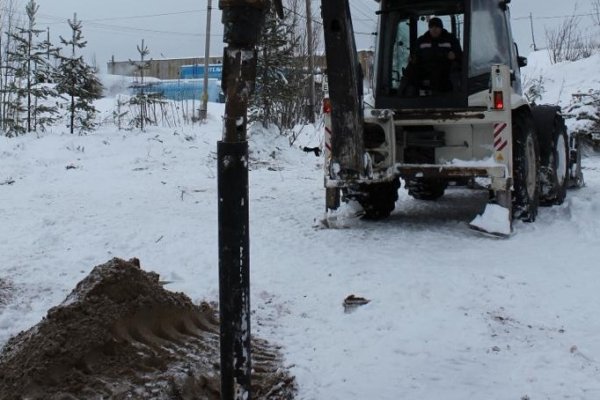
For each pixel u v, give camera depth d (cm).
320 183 1128
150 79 2908
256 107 1520
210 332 399
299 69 1883
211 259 591
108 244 645
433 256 600
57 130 1655
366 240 670
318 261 585
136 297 370
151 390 316
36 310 452
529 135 748
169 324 388
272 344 395
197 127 1781
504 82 670
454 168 689
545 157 825
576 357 369
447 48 714
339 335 410
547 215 789
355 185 729
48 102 1903
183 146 1445
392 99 729
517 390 331
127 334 356
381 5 740
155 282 400
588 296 476
